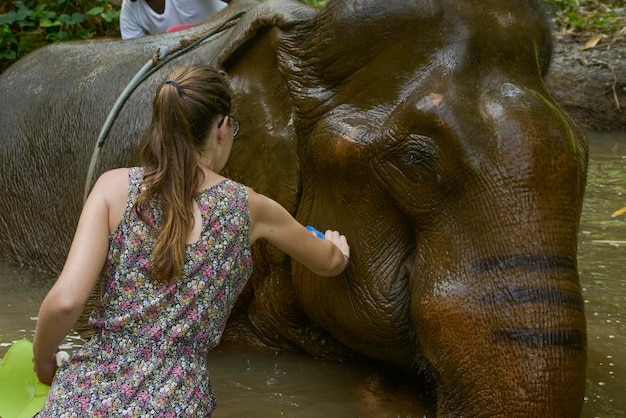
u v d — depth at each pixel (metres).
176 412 3.13
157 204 3.23
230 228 3.30
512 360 3.47
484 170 3.73
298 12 4.56
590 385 4.55
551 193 3.66
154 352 3.16
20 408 3.59
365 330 4.23
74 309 3.06
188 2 7.66
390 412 4.23
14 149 6.84
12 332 5.36
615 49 12.34
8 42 9.89
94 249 3.16
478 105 3.85
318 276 4.39
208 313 3.24
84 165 6.21
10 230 6.88
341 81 4.32
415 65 4.06
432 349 3.76
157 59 5.07
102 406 3.08
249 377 4.68
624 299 5.74
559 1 14.06
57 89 6.64
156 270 3.16
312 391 4.50
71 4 10.44
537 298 3.52
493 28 4.00
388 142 4.00
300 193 4.50
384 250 4.13
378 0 4.17
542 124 3.74
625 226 7.15
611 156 9.72
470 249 3.73
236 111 4.71
